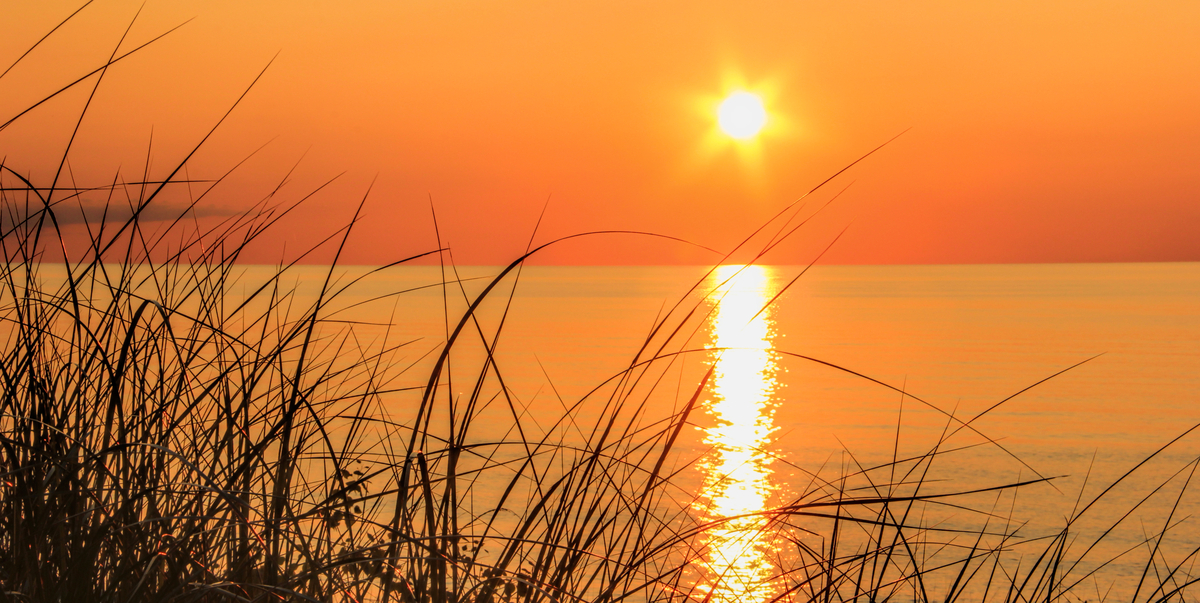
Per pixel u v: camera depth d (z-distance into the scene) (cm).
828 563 180
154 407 172
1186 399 3409
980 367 4600
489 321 3934
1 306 163
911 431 2595
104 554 141
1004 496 1469
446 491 165
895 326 7444
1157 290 15688
